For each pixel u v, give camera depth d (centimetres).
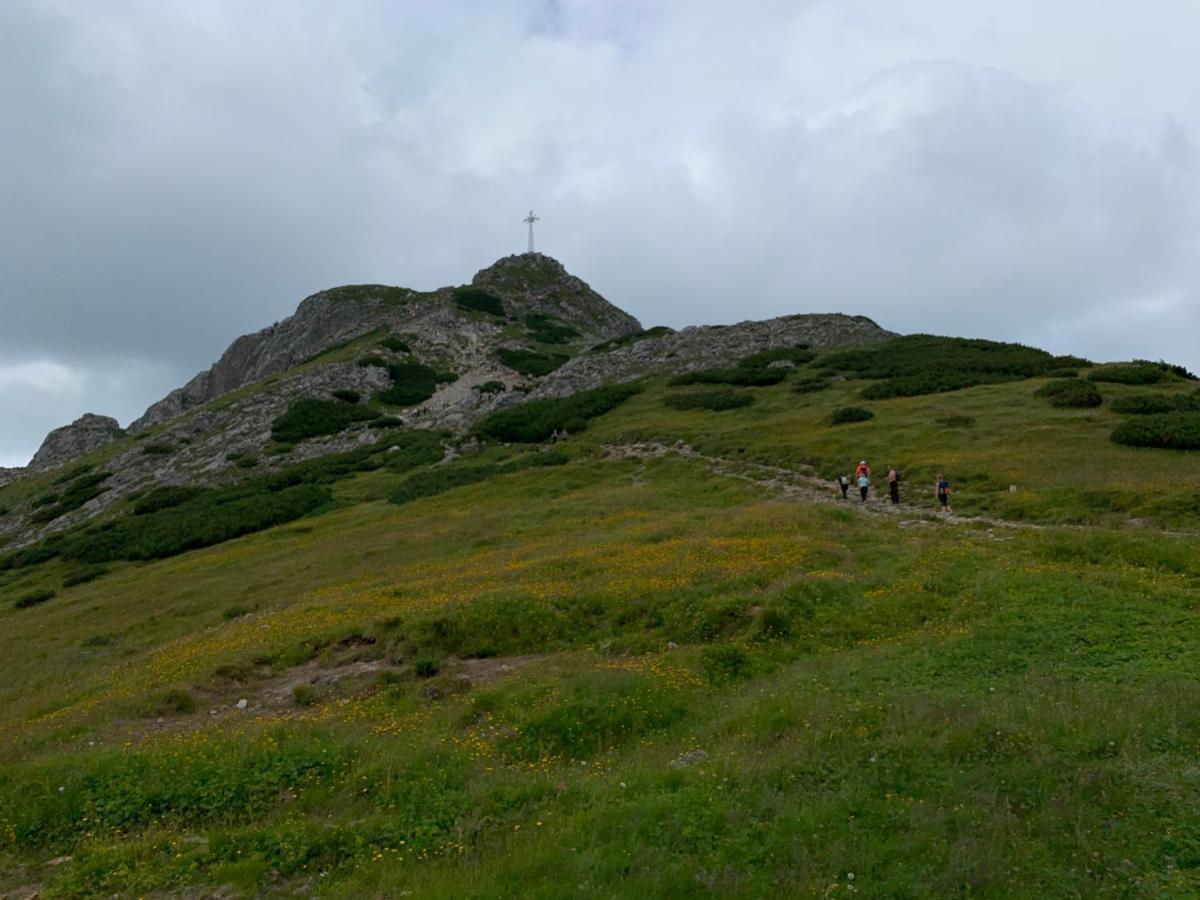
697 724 1559
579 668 1930
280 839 1170
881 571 2384
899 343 8181
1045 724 1245
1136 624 1708
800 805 1098
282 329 16988
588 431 6888
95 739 1819
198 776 1395
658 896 920
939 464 4044
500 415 8181
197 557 5406
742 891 916
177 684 2147
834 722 1367
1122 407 4572
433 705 1802
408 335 13288
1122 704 1288
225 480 8000
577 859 1012
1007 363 6469
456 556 3772
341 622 2556
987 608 1955
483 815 1195
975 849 954
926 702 1415
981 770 1142
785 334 9294
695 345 9431
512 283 16638
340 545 4588
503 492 5378
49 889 1123
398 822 1194
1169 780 1054
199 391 17775
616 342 10906
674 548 2897
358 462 7644
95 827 1298
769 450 5094
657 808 1112
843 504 3778
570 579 2700
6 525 8538
